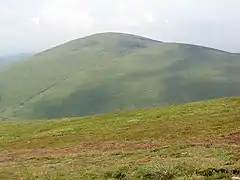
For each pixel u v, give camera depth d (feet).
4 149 246.27
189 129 223.51
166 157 128.67
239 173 89.92
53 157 173.37
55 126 328.08
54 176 118.52
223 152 122.42
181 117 278.05
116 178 102.63
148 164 108.17
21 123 393.91
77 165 137.49
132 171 104.58
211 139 173.17
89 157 157.48
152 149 152.56
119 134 242.17
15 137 297.94
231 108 286.46
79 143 229.04
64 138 257.96
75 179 109.19
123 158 141.69
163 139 200.34
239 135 175.42
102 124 298.15
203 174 91.61
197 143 153.69
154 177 94.02
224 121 234.79
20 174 131.23
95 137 245.24
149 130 240.53
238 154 115.65
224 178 85.97
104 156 153.89
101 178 105.50
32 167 145.79
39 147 236.63
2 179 125.70
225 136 179.42
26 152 214.48
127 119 305.94
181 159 114.32
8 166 159.12
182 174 92.89
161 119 282.97
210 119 249.14
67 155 173.68
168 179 91.97
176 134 212.64
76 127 300.81
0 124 398.83
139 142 197.57
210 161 104.88
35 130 322.14
